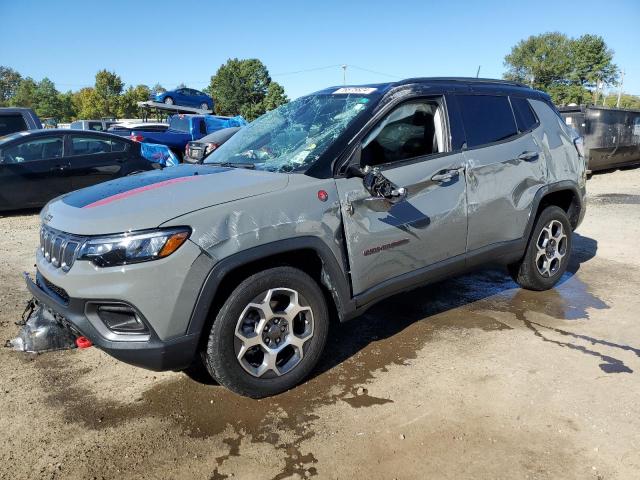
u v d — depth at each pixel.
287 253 3.19
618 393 3.22
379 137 3.59
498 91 4.46
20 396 3.29
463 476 2.55
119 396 3.30
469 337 4.05
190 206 2.86
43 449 2.80
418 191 3.67
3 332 4.21
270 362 3.17
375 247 3.48
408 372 3.54
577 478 2.52
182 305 2.78
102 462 2.70
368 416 3.04
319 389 3.35
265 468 2.64
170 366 2.86
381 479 2.54
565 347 3.86
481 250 4.19
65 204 3.26
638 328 4.18
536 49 94.88
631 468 2.57
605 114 14.21
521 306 4.69
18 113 10.89
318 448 2.77
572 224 5.15
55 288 3.09
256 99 79.62
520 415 3.01
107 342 2.80
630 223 8.13
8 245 7.07
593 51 91.25
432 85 3.96
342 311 3.39
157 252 2.70
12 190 8.91
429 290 5.14
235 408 3.15
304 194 3.17
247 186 3.07
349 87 4.05
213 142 10.57
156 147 10.73
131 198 3.02
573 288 5.16
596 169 14.55
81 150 9.57
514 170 4.33
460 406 3.12
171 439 2.87
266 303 3.10
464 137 4.04
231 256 2.88
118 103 69.44
